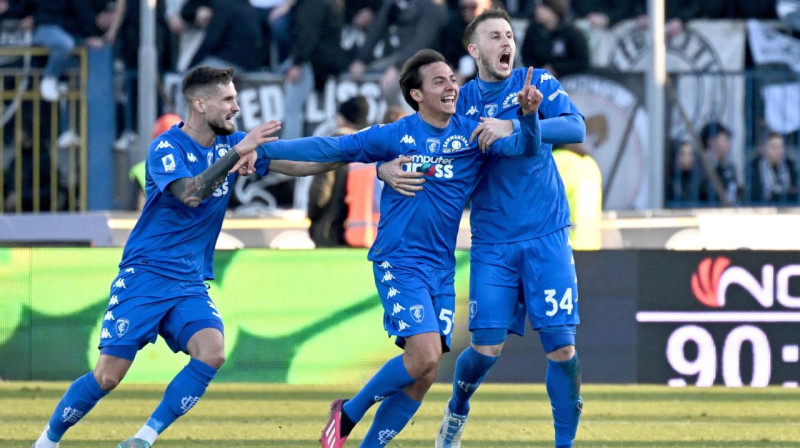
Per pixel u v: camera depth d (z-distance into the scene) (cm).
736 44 3706
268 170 1722
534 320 1759
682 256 2494
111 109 3456
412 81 1673
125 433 2164
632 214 3234
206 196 1599
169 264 1652
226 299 2512
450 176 1677
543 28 3497
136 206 3325
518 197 1747
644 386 2991
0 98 3491
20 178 3491
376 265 1698
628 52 3662
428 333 1636
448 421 1836
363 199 2988
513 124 1623
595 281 2498
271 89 3497
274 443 2052
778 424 2330
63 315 2502
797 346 2488
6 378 2498
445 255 1705
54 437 1688
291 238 3262
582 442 2095
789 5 3703
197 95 1639
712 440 2120
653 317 2491
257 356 2517
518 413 2472
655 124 3400
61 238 3172
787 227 3206
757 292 2486
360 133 1709
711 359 2489
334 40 3466
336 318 2525
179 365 2500
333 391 2864
